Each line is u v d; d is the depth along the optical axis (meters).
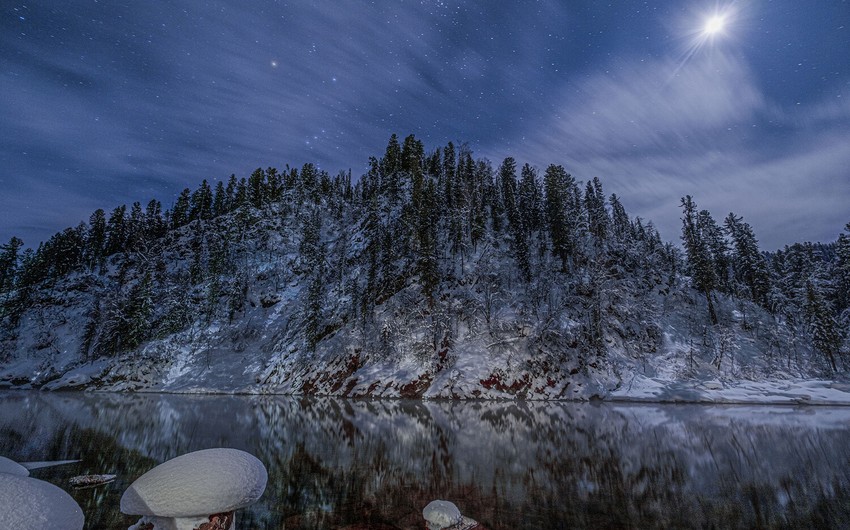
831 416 30.80
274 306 72.06
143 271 87.19
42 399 44.75
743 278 70.56
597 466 14.79
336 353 55.16
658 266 71.94
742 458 16.20
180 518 2.83
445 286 61.16
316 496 11.09
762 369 50.34
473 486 12.15
